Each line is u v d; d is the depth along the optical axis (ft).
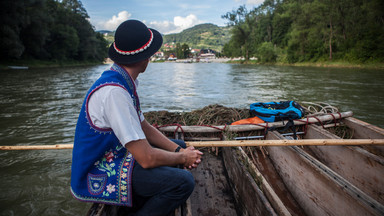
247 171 5.32
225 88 36.24
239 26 186.39
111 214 4.39
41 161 11.03
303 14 118.62
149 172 4.00
